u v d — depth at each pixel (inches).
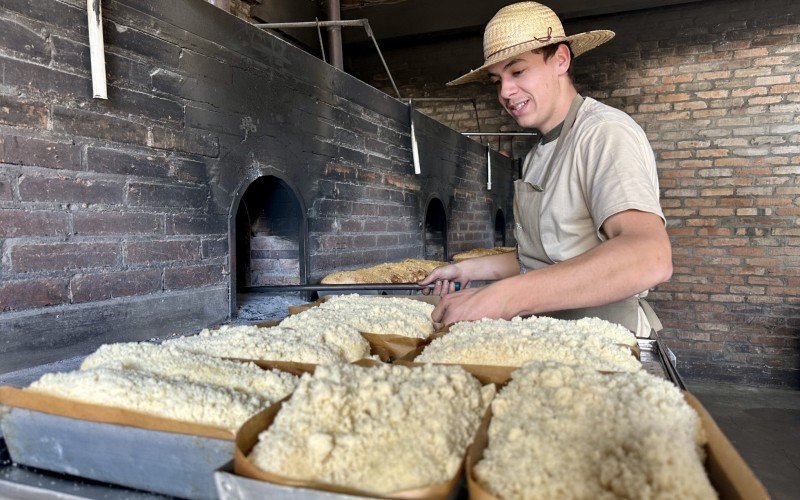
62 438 26.2
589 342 36.5
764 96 206.4
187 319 62.6
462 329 40.9
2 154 44.3
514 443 22.3
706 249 217.6
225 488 19.7
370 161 108.6
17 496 25.3
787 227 207.9
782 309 210.4
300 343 38.5
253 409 27.0
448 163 154.9
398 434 23.0
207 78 65.8
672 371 36.6
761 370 213.9
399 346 44.0
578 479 20.0
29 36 46.3
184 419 25.0
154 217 58.5
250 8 149.2
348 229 100.7
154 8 58.5
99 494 24.9
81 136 50.6
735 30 206.8
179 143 61.7
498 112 235.3
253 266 91.1
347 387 25.5
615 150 50.4
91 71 51.3
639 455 20.7
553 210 59.6
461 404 26.2
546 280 43.2
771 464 145.3
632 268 41.1
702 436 23.5
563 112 63.9
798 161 204.4
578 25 219.1
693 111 214.1
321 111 90.8
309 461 21.4
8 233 44.8
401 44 235.8
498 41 60.6
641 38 215.9
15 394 26.7
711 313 218.5
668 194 220.2
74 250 50.1
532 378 27.5
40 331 47.2
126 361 31.3
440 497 19.1
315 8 177.3
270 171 77.7
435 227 154.9
